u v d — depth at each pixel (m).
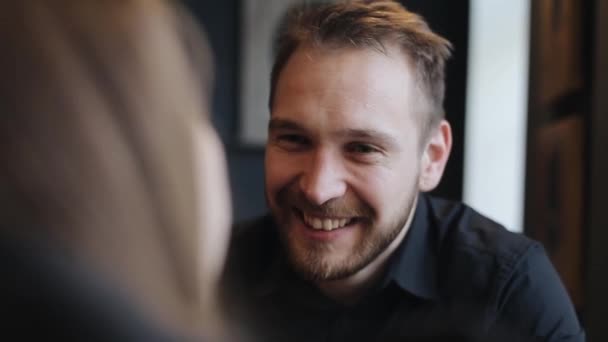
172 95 0.39
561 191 1.79
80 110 0.36
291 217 1.03
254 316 1.04
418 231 1.16
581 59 1.68
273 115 1.02
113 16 0.38
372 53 0.98
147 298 0.36
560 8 1.82
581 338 1.11
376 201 0.99
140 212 0.36
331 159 0.98
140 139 0.37
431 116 1.08
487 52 2.91
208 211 0.41
